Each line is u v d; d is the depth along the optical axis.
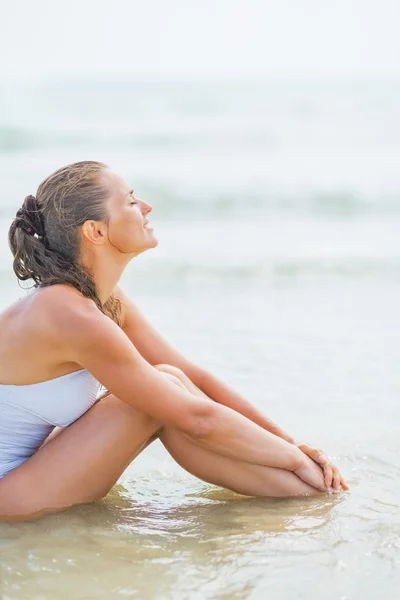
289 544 4.77
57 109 41.47
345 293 13.26
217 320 11.38
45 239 5.14
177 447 5.45
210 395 6.05
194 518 5.24
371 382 8.51
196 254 16.61
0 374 5.12
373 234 19.16
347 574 4.38
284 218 21.83
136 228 5.21
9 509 5.07
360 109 42.84
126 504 5.52
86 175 5.11
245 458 5.41
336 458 6.38
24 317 5.04
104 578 4.33
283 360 9.33
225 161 30.62
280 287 13.83
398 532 4.91
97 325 4.90
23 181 26.36
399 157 30.81
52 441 5.26
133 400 5.05
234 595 4.16
